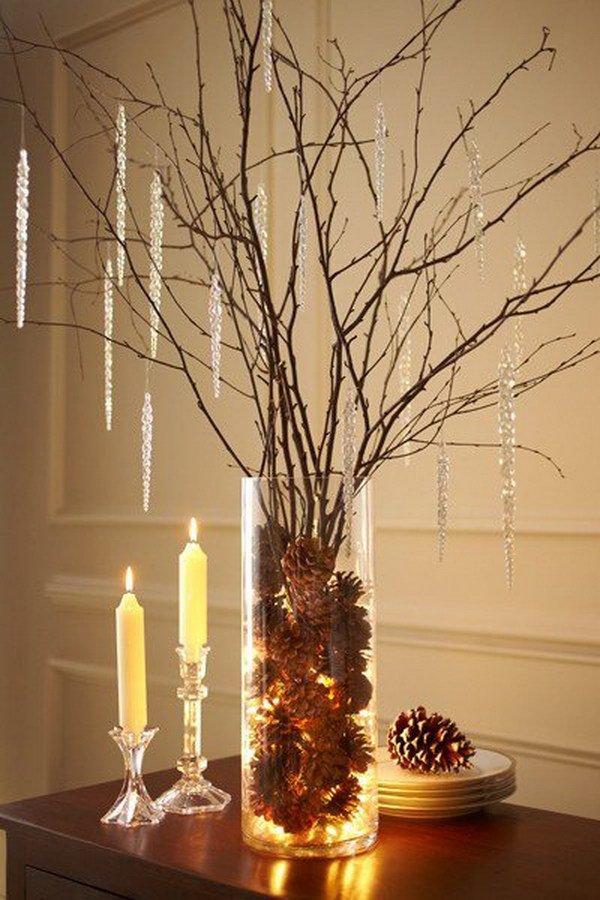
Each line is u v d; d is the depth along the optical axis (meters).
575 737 1.94
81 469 2.77
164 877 1.32
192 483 2.54
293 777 1.33
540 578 1.99
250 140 2.44
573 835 1.44
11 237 2.89
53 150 2.80
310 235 2.33
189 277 2.53
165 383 2.59
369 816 1.37
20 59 2.89
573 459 1.95
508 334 2.03
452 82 2.12
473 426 2.07
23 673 2.88
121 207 1.42
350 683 1.33
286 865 1.32
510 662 2.03
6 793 2.91
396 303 2.19
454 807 1.49
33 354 2.85
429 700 2.13
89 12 2.75
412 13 2.18
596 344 1.92
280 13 2.38
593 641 1.91
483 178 2.07
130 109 2.66
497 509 2.04
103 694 2.71
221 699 2.46
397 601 2.18
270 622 1.33
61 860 1.45
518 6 2.04
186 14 2.56
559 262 1.97
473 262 2.08
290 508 1.34
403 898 1.22
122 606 1.52
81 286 2.76
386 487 2.20
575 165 1.95
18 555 2.89
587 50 1.95
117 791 1.65
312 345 2.31
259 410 1.44
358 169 2.26
